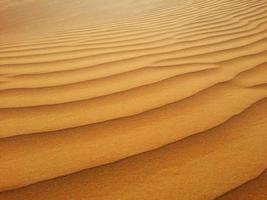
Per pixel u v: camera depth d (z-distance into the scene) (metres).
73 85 1.85
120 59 2.31
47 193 1.03
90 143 1.28
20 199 1.00
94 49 2.64
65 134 1.34
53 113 1.52
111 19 4.50
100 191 1.03
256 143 1.24
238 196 1.00
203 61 2.17
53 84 1.87
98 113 1.51
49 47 2.80
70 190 1.04
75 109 1.55
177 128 1.36
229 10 4.14
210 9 4.38
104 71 2.06
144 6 5.36
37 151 1.23
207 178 1.07
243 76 1.86
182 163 1.15
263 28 3.09
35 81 1.93
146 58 2.30
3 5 6.51
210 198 0.99
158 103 1.58
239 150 1.20
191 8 4.65
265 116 1.42
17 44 3.00
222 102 1.56
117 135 1.33
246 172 1.09
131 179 1.08
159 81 1.84
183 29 3.27
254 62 2.10
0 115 1.50
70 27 4.14
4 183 1.07
